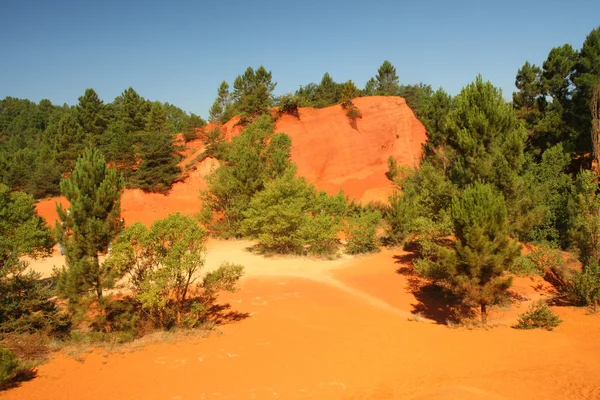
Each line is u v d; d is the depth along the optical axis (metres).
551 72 41.25
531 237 32.06
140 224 16.33
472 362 14.20
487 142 24.08
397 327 18.67
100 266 17.02
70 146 63.56
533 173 34.47
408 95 82.31
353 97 63.31
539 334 17.62
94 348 15.37
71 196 15.98
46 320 16.23
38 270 27.55
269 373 13.13
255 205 33.75
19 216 21.59
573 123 39.75
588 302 20.95
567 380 12.05
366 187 54.78
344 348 15.63
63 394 11.64
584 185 24.95
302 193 35.09
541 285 25.27
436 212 27.34
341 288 25.14
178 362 14.11
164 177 50.06
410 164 57.53
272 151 44.44
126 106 70.69
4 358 12.30
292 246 33.75
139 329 16.97
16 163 60.50
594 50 38.16
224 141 56.28
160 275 16.02
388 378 12.66
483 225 17.44
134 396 11.51
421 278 26.41
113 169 16.84
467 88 24.84
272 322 19.02
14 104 167.50
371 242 33.66
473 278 18.05
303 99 66.50
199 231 17.12
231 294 23.58
